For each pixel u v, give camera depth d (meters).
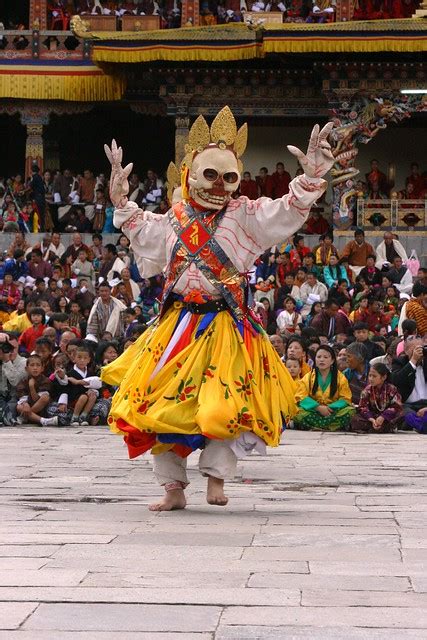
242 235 16.23
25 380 32.59
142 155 78.88
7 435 29.03
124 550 12.73
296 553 12.58
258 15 70.81
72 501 16.81
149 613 9.97
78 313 45.47
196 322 16.06
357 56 64.19
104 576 11.39
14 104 70.38
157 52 63.78
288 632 9.38
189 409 15.48
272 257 52.22
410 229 64.19
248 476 20.17
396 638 9.21
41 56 69.00
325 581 11.16
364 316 45.56
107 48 64.31
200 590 10.78
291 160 72.12
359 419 30.61
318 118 71.56
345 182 64.75
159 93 68.00
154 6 74.00
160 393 15.67
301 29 62.03
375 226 64.62
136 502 16.75
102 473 20.44
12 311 49.31
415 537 13.55
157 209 66.62
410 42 61.69
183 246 16.20
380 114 64.62
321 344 32.84
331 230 66.56
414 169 69.12
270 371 16.20
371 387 30.78
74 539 13.42
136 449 15.90
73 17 64.19
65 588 10.86
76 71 68.88
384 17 70.06
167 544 13.12
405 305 39.81
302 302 48.62
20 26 71.38
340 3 70.62
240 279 16.25
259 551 12.69
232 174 16.19
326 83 64.75
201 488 18.73
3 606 10.19
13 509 15.95
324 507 16.16
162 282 46.84
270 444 15.73
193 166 16.38
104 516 15.30
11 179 72.25
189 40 63.53
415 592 10.72
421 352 31.61
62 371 32.41
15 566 11.85
